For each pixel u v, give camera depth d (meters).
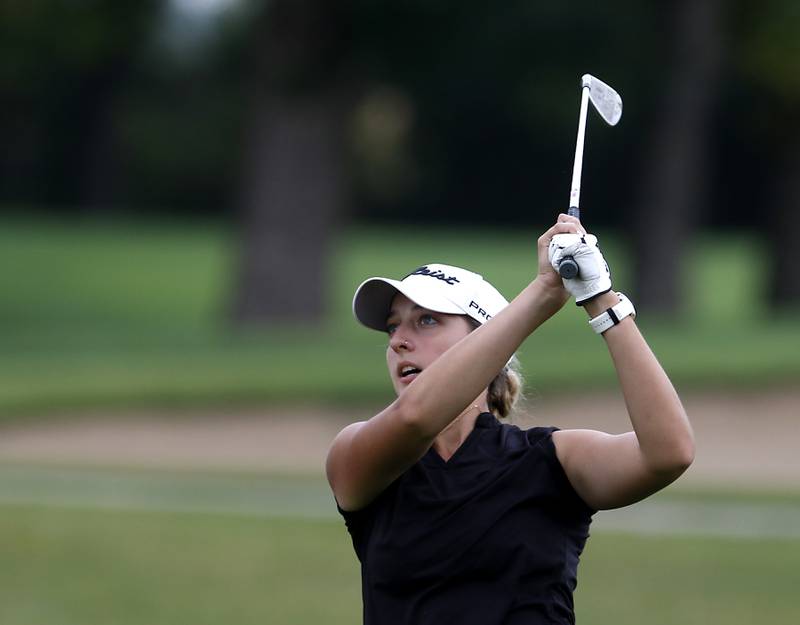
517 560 11.38
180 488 44.75
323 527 38.09
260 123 86.25
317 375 64.31
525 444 11.81
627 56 95.62
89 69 166.75
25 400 58.62
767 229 115.56
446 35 89.19
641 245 94.38
